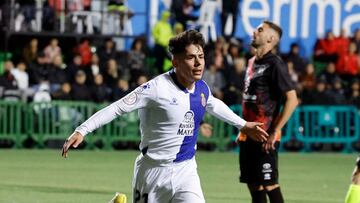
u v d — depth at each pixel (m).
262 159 21.83
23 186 31.89
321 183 35.31
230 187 32.88
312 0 56.88
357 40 55.75
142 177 16.56
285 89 21.78
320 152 52.12
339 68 54.88
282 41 56.66
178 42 16.22
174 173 16.38
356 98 52.69
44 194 29.58
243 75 50.50
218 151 50.91
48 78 49.75
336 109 52.06
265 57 22.00
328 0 57.03
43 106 49.03
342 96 52.44
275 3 56.38
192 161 16.69
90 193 30.08
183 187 16.33
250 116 22.12
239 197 29.72
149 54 53.97
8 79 49.19
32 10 52.56
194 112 16.52
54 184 32.81
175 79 16.45
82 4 53.25
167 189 16.38
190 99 16.44
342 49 55.28
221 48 51.66
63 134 49.34
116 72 50.41
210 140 51.00
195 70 16.20
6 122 48.94
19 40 53.59
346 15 57.25
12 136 49.09
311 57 56.78
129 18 54.31
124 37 53.72
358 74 54.94
